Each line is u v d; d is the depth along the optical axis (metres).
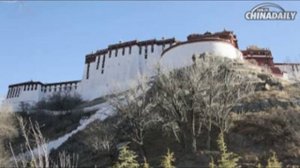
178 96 45.00
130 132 47.91
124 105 45.62
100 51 95.19
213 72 44.88
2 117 59.62
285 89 51.84
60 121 73.25
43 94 98.31
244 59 65.19
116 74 87.38
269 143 39.69
